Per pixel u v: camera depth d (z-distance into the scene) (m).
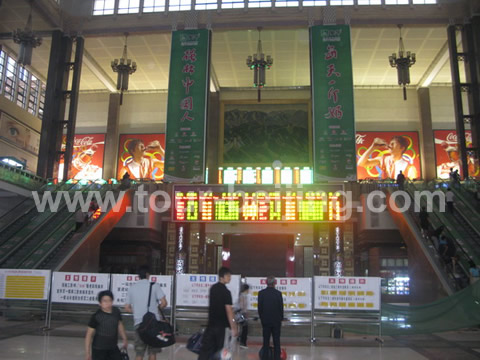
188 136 21.64
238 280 8.91
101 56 28.28
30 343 8.15
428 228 15.62
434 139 29.95
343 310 8.96
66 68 24.88
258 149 30.33
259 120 30.83
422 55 27.61
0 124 27.77
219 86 31.48
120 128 32.50
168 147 21.64
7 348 7.62
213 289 5.50
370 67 29.17
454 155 29.62
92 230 16.83
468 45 23.11
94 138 32.06
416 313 9.59
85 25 25.06
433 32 25.14
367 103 31.34
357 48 26.97
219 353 5.25
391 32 25.17
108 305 4.94
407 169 30.03
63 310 9.81
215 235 25.92
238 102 31.16
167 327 5.67
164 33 24.48
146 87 32.44
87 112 32.81
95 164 31.55
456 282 12.28
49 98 24.05
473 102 22.50
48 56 28.94
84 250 16.02
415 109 30.98
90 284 9.70
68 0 25.23
